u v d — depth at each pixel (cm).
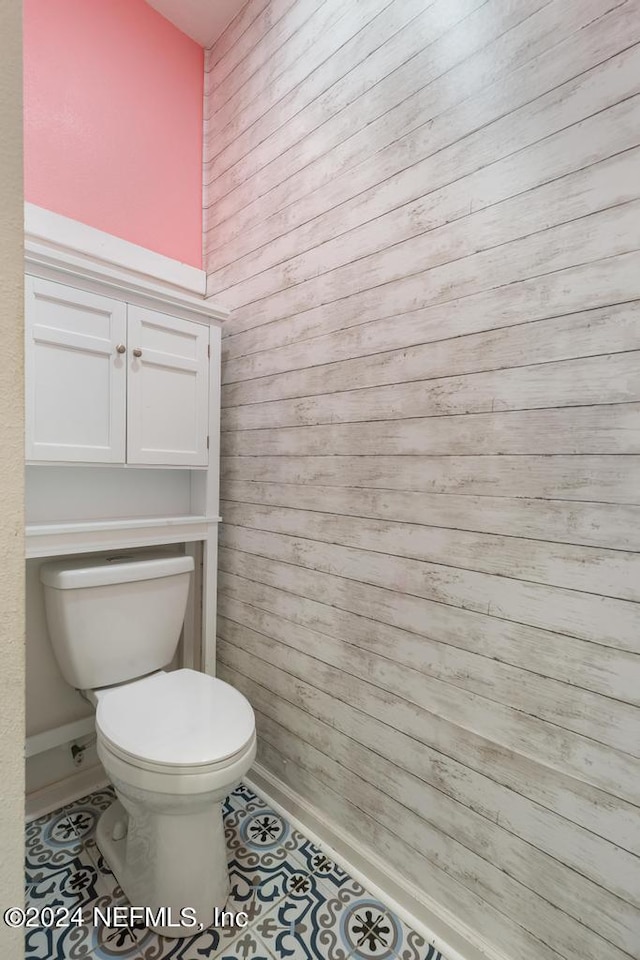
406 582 110
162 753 97
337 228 125
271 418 147
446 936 102
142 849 108
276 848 128
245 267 157
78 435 127
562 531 86
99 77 148
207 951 101
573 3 82
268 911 110
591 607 82
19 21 42
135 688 125
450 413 101
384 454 115
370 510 118
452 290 100
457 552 101
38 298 119
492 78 93
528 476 90
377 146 114
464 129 98
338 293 125
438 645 104
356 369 121
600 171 80
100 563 139
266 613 149
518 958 92
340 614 126
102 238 149
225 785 99
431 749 105
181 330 149
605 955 81
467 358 98
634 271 77
